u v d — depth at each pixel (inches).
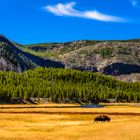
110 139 1974.7
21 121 3284.9
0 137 2198.6
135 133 2071.9
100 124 2694.4
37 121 3319.4
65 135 2265.0
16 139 2127.2
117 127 2353.6
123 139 1947.6
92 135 2193.7
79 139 2060.8
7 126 2869.1
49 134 2370.8
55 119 3511.3
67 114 4079.7
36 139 2112.5
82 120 3476.9
